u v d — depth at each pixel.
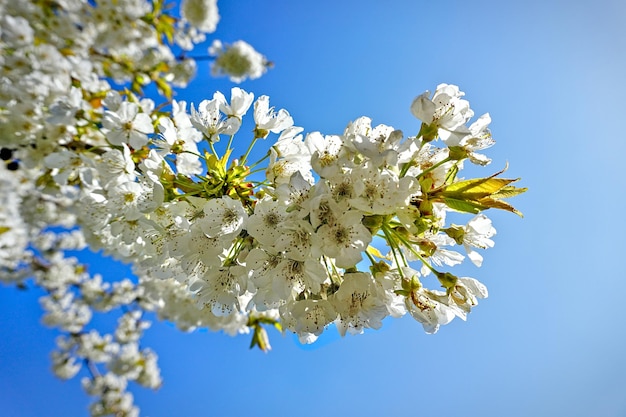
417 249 0.24
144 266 0.26
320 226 0.21
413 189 0.21
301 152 0.25
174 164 0.27
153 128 0.26
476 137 0.23
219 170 0.25
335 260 0.23
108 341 0.72
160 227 0.24
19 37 0.28
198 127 0.26
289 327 0.24
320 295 0.22
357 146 0.21
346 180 0.21
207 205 0.23
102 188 0.25
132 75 0.40
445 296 0.22
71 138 0.28
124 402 0.72
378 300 0.22
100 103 0.30
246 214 0.23
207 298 0.25
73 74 0.29
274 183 0.24
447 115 0.23
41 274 0.67
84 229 0.39
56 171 0.29
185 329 0.55
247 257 0.23
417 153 0.23
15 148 0.29
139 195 0.24
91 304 0.70
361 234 0.21
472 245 0.23
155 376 0.72
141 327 0.73
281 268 0.22
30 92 0.27
